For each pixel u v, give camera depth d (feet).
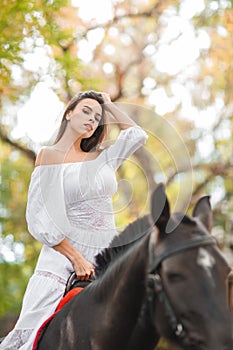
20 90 41.96
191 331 12.07
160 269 12.66
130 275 13.76
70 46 46.75
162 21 56.54
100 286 14.64
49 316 16.10
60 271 16.44
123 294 13.94
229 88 56.75
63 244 16.12
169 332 12.46
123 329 14.03
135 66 57.36
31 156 51.11
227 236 52.95
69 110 16.88
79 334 14.67
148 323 13.51
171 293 12.35
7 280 47.65
